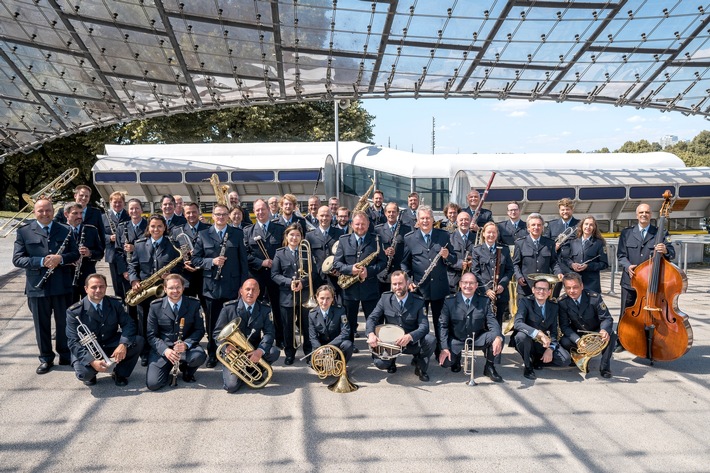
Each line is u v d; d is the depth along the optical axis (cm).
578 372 629
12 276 1293
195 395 556
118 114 1188
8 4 825
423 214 684
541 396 554
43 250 626
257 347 601
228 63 963
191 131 2200
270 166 1488
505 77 998
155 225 680
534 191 1352
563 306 629
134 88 1072
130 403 532
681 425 482
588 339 598
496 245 697
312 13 828
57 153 2677
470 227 770
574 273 637
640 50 909
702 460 420
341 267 678
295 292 675
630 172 1405
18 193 3359
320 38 888
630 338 634
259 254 750
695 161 4122
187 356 582
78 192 737
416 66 966
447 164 1437
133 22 864
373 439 455
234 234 688
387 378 614
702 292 1131
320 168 1477
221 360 568
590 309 616
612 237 1472
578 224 743
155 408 520
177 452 431
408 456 427
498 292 657
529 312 627
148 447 440
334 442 450
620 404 531
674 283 608
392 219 768
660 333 616
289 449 437
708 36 873
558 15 826
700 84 1002
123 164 1504
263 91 1084
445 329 622
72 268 656
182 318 582
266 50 927
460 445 445
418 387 583
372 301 703
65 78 1026
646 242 691
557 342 630
